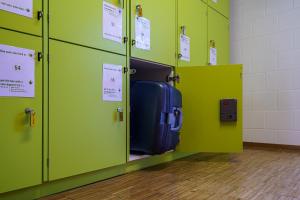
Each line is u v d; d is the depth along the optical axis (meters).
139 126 1.89
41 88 1.25
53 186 1.34
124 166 1.79
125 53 1.75
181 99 2.16
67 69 1.38
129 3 1.78
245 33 3.34
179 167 2.02
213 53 2.89
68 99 1.38
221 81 2.20
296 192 1.41
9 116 1.13
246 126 3.31
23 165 1.18
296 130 2.97
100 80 1.57
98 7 1.55
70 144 1.38
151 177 1.70
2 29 1.11
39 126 1.24
